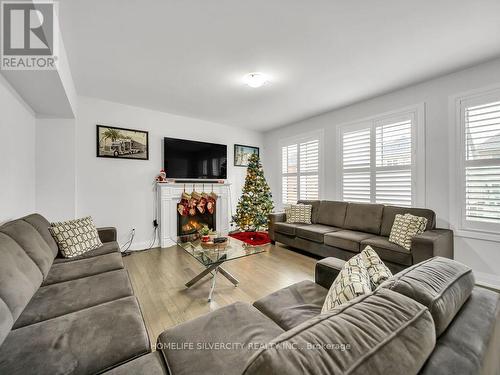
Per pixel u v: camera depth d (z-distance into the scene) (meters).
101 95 3.29
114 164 3.55
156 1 1.63
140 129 3.80
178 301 2.15
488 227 2.47
